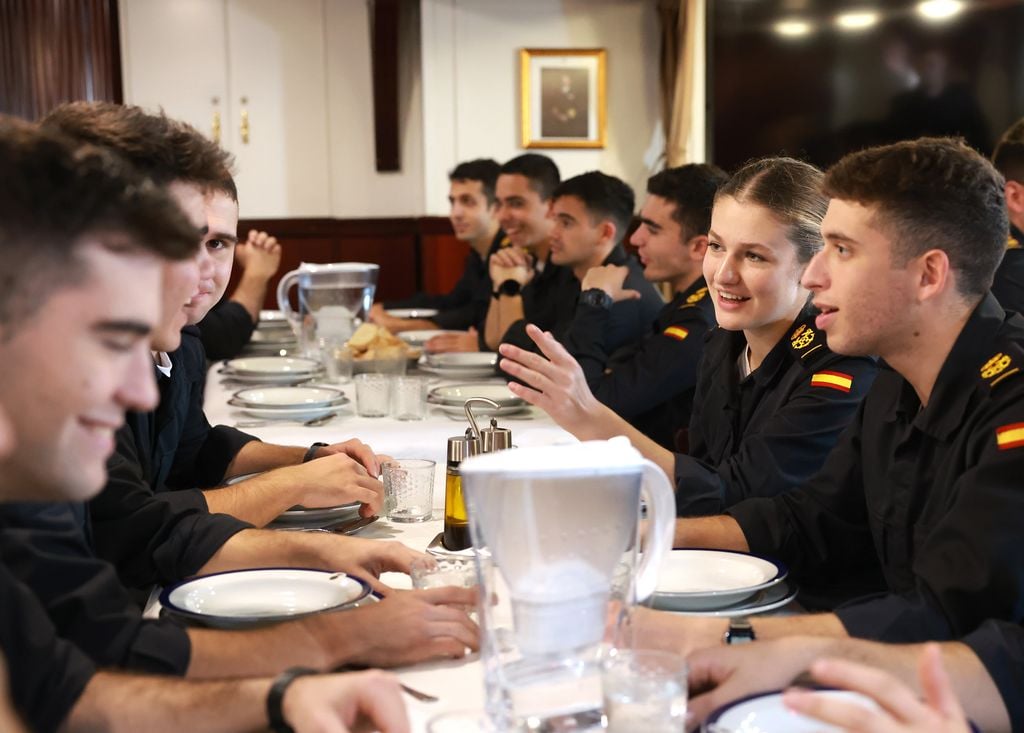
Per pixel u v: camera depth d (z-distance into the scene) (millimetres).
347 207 7480
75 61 6812
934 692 957
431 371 3615
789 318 2174
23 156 896
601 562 1052
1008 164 3271
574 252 3779
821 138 6168
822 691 1113
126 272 918
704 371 2461
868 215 1473
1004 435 1360
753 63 6211
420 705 1172
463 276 5707
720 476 2062
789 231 2105
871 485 1650
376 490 1909
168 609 1391
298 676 1125
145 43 7273
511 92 7035
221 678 1192
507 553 1039
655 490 1120
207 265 1992
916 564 1364
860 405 1743
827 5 6082
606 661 1031
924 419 1498
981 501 1330
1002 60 5824
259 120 7406
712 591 1405
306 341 3848
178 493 1778
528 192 4648
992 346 1460
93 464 951
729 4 6207
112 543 1662
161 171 1759
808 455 2049
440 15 6965
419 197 7266
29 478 947
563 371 1978
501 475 1019
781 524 1749
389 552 1609
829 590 1783
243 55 7355
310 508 1893
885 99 6047
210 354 3943
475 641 1316
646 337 3119
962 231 1448
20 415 910
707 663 1174
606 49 6996
